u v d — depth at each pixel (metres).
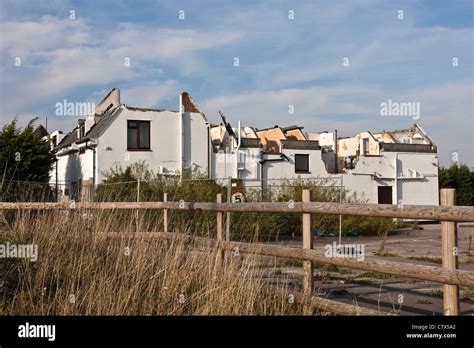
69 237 7.05
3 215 7.58
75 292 5.59
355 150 39.31
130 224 7.73
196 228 8.53
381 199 35.59
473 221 3.99
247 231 9.48
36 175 23.75
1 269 5.89
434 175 37.34
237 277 5.84
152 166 29.09
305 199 5.79
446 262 4.20
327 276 8.12
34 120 24.88
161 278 6.01
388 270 4.65
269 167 32.59
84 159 29.94
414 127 40.81
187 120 30.23
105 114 31.12
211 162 30.89
